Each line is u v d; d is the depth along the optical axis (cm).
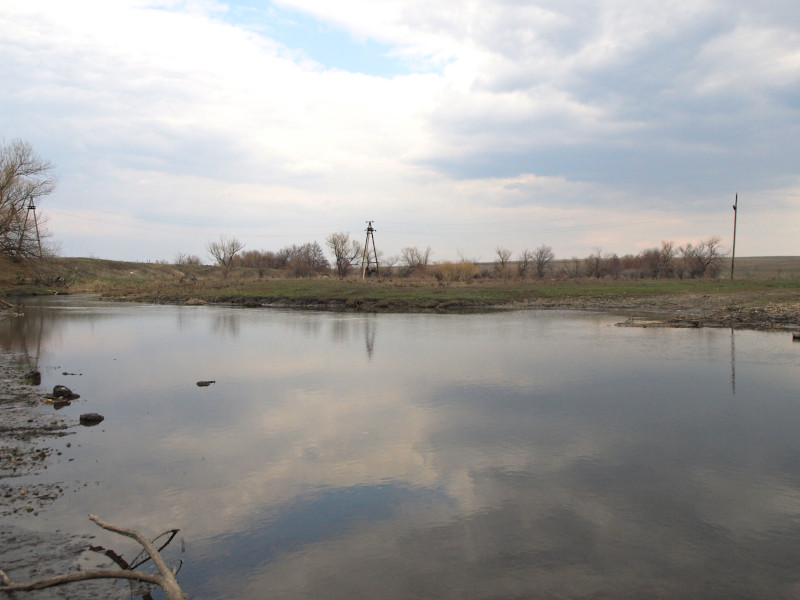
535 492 842
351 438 1097
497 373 1712
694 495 827
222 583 606
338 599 579
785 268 11425
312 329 2981
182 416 1251
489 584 605
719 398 1378
